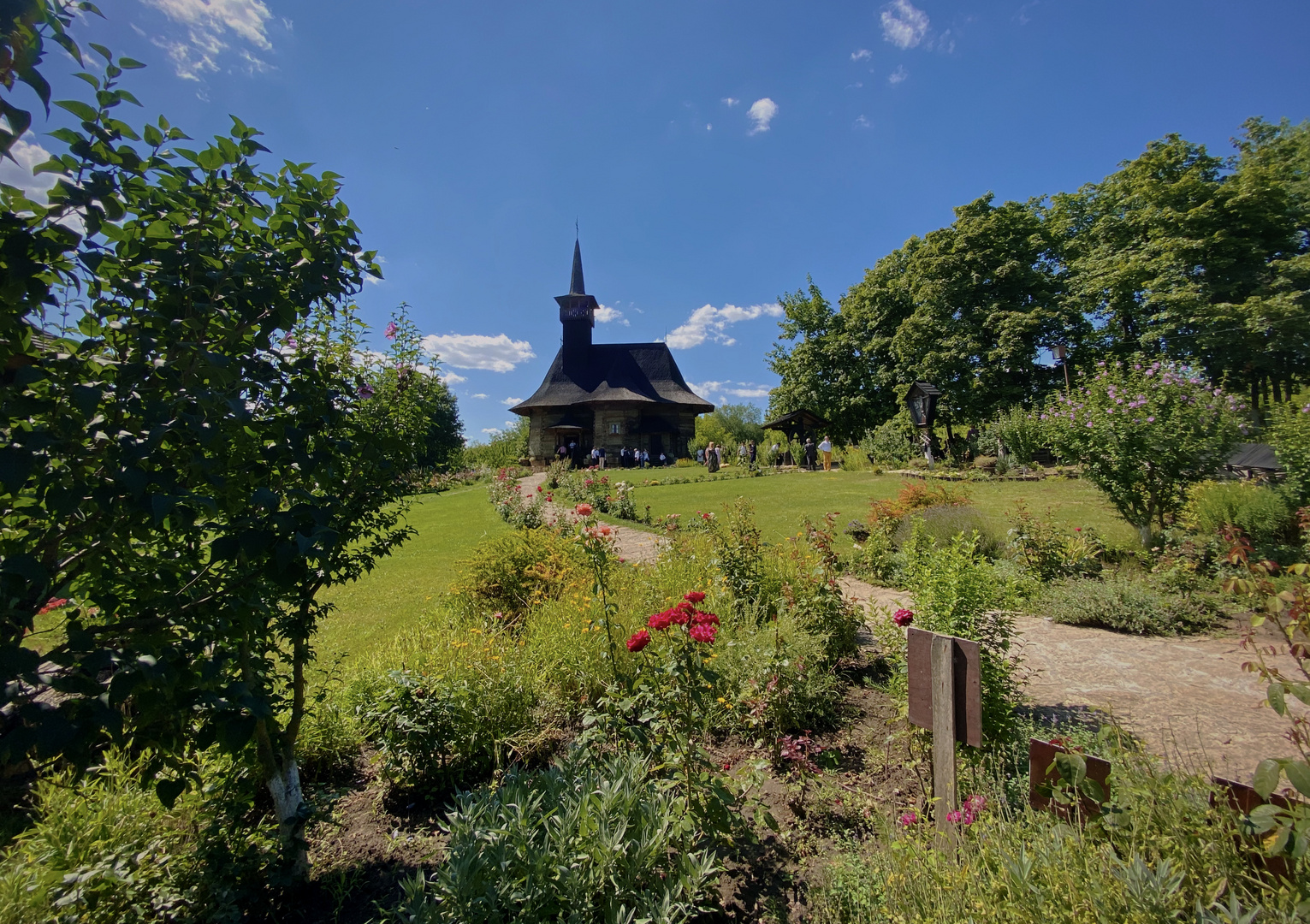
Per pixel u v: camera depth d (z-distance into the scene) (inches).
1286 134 937.5
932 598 149.6
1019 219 1010.1
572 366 1724.9
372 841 116.9
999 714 126.6
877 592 281.7
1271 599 88.2
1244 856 68.3
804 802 119.0
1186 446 307.1
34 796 92.8
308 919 97.4
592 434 1651.1
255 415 91.8
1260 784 63.7
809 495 608.1
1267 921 58.5
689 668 110.6
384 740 129.9
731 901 96.1
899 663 151.3
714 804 99.3
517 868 81.7
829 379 1326.3
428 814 124.7
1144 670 186.2
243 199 88.5
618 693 126.0
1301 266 794.8
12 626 62.0
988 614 155.6
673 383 1739.7
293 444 83.9
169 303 74.0
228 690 75.0
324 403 98.3
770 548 271.4
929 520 331.6
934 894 76.5
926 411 853.2
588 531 190.2
